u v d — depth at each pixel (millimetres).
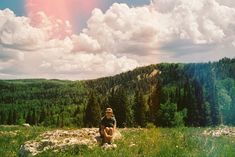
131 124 117938
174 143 19469
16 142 24578
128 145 19891
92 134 22344
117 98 119875
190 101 116562
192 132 25891
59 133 22312
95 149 18922
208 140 20234
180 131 26703
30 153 19359
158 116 97438
